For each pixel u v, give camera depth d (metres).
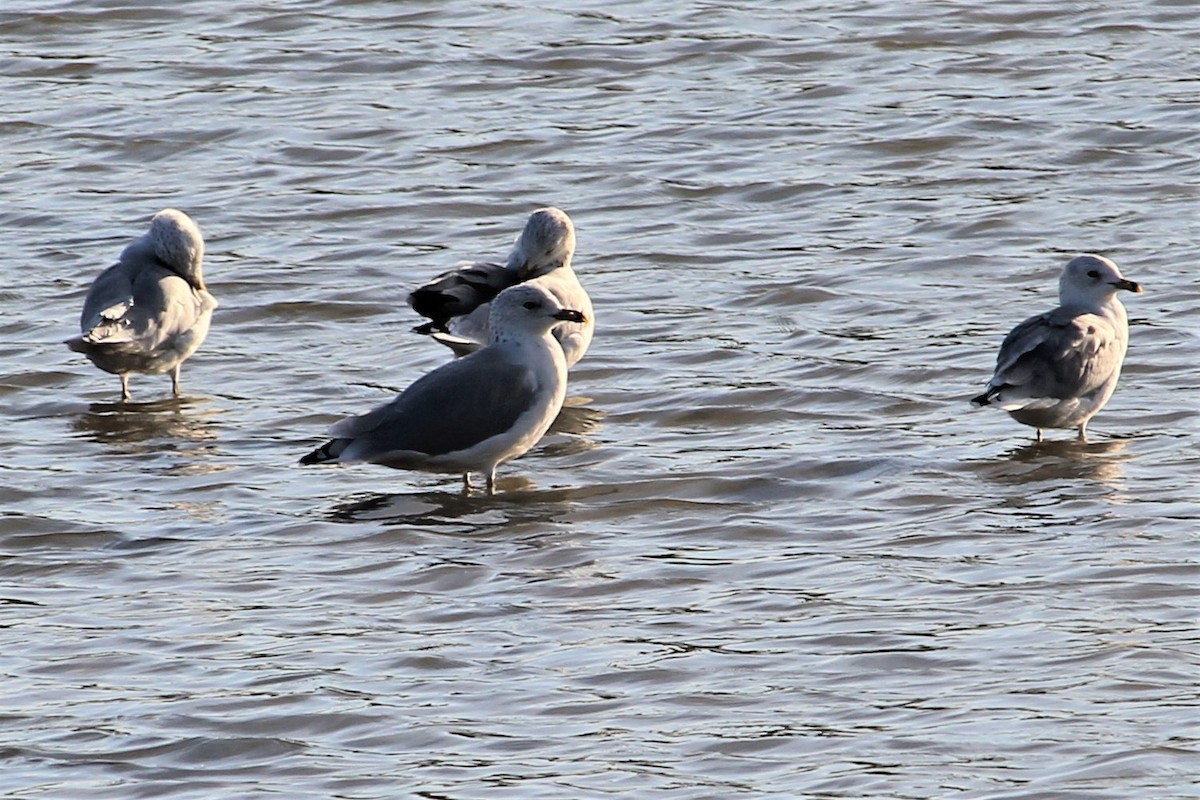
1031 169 25.00
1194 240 22.38
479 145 26.39
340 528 15.63
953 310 20.75
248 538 15.47
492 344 16.39
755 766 11.45
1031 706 12.09
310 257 22.97
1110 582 13.99
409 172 25.59
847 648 13.06
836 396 18.53
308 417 18.44
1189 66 28.41
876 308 20.91
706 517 15.71
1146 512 15.38
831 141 26.14
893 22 30.59
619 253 22.81
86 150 26.47
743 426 17.95
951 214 23.56
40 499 16.39
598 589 14.25
